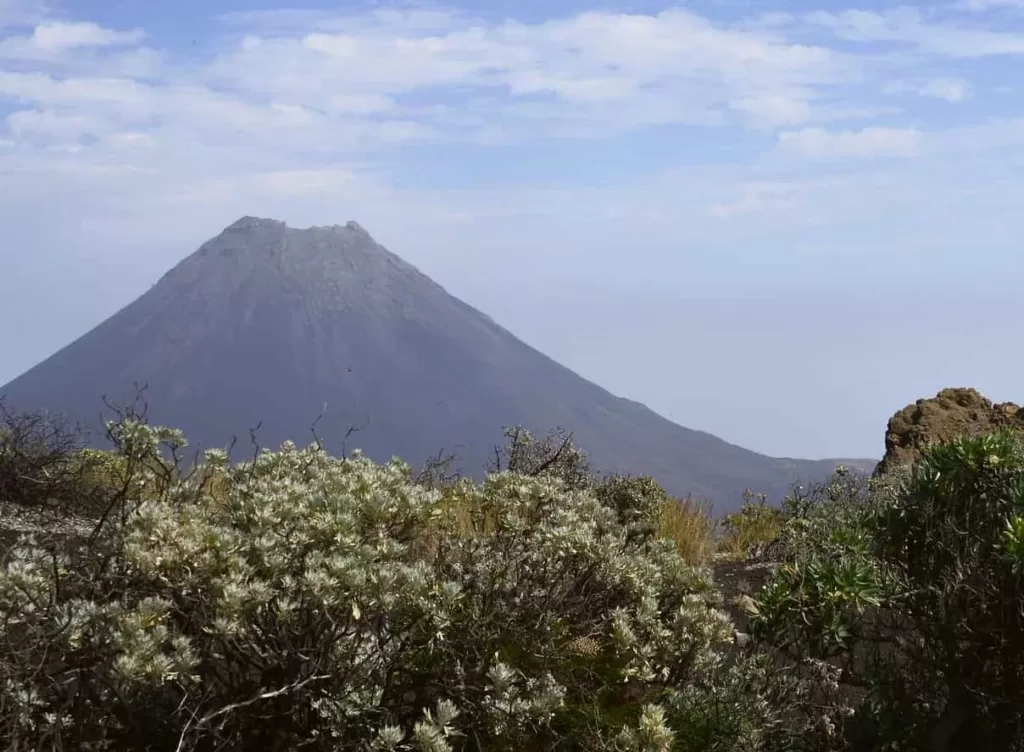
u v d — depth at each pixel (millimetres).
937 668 4355
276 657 3594
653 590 4715
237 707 3543
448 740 3801
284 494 4207
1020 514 4289
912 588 4496
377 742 3488
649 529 7188
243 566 3600
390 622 3896
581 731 4000
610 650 4438
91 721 3363
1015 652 4180
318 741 3559
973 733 4273
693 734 4090
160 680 3201
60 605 3387
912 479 4852
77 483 7617
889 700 4383
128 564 3637
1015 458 4621
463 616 4027
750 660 4512
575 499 5297
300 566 3840
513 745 3904
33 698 3207
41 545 4102
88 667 3334
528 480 4879
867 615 4965
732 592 7188
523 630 4121
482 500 4855
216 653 3627
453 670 3891
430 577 3975
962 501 4656
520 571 4480
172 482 4621
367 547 3793
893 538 4738
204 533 3682
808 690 4508
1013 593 4195
